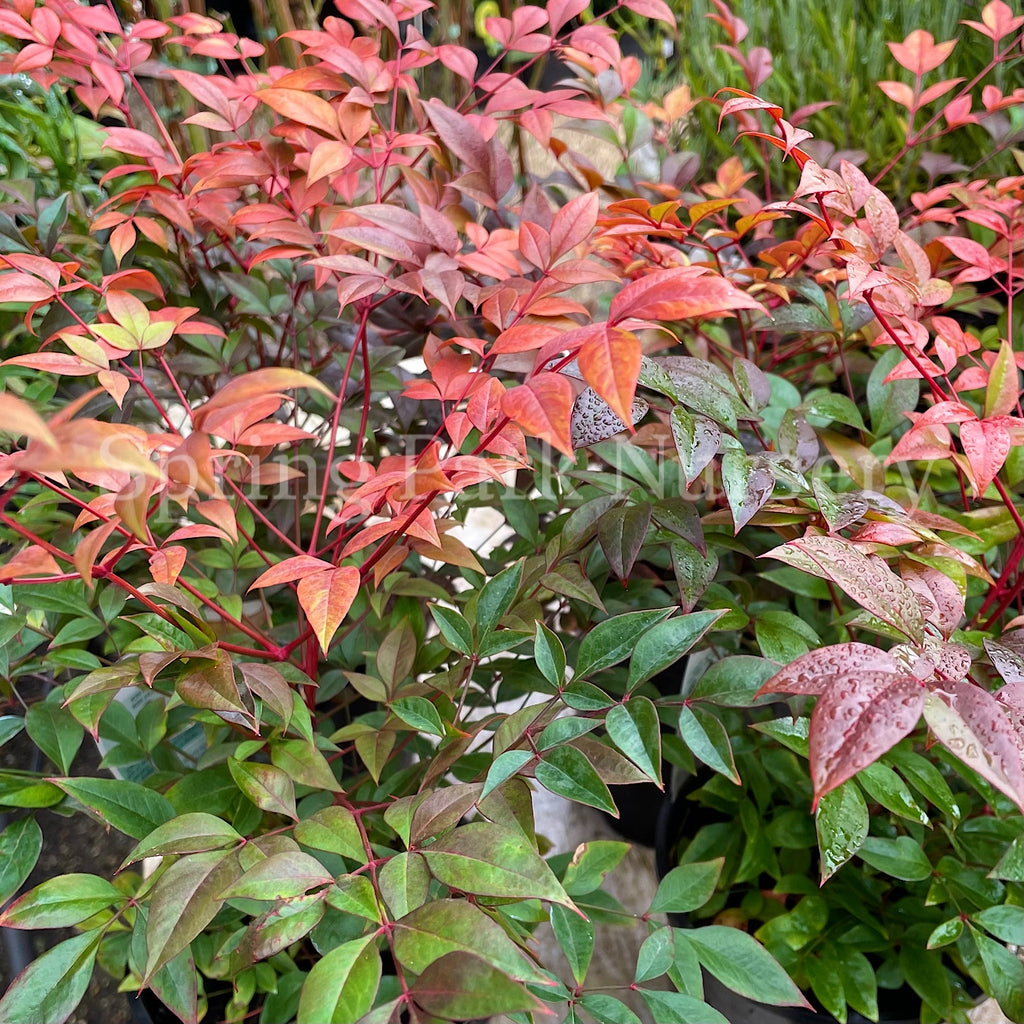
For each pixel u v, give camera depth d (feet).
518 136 4.09
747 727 3.02
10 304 2.91
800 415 2.48
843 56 5.38
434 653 2.73
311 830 1.85
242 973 2.44
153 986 1.87
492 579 2.25
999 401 2.00
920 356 2.26
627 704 1.89
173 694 2.52
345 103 2.52
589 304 3.76
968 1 5.48
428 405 3.44
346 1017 1.36
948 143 5.34
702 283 1.46
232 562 2.92
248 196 3.58
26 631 2.68
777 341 3.68
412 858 1.66
